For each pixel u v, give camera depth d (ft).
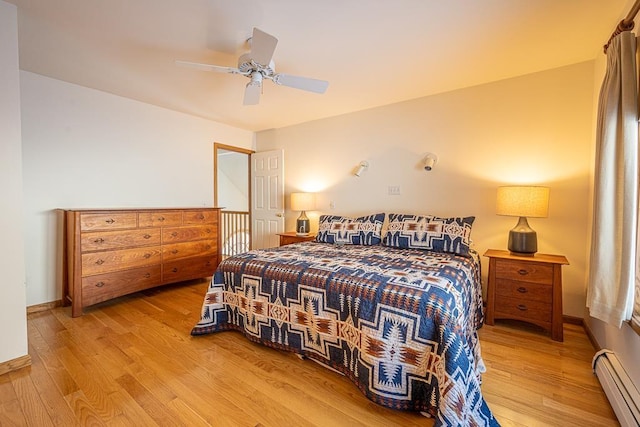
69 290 9.02
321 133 13.24
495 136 9.25
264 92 10.05
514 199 7.86
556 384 5.47
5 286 5.74
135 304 9.55
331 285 5.74
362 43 6.95
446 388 4.08
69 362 6.08
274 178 14.79
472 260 7.86
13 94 5.77
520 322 8.41
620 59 5.02
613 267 5.10
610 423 4.50
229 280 7.44
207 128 13.58
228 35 6.64
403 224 9.56
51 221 9.26
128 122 10.93
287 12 5.79
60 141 9.36
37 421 4.47
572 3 5.52
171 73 8.63
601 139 5.37
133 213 9.74
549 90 8.41
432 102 10.32
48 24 6.23
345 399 5.06
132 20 6.08
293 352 6.30
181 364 6.06
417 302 4.76
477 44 7.00
